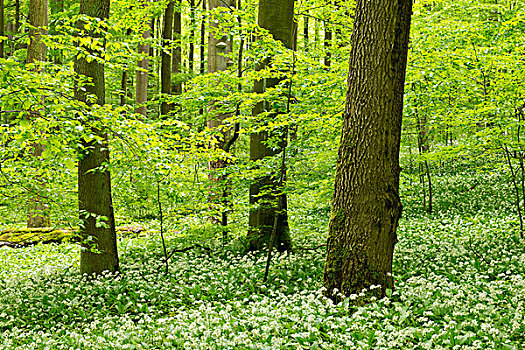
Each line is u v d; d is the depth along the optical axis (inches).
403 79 231.3
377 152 225.9
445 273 286.7
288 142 332.2
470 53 348.2
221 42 539.2
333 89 315.6
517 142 344.5
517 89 332.2
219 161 461.7
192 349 188.9
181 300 279.0
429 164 721.0
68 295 303.6
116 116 227.8
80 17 249.6
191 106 404.2
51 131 201.8
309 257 345.4
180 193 255.8
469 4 594.9
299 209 586.9
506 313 203.5
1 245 504.4
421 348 173.2
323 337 187.3
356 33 233.9
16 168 282.7
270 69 307.9
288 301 229.0
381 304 215.2
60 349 214.2
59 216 321.7
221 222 427.2
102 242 347.3
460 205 506.6
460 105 417.1
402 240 382.3
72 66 343.0
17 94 181.6
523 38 387.2
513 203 466.9
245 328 206.8
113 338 214.1
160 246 438.9
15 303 298.0
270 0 371.9
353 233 229.1
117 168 283.1
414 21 504.7
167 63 596.4
